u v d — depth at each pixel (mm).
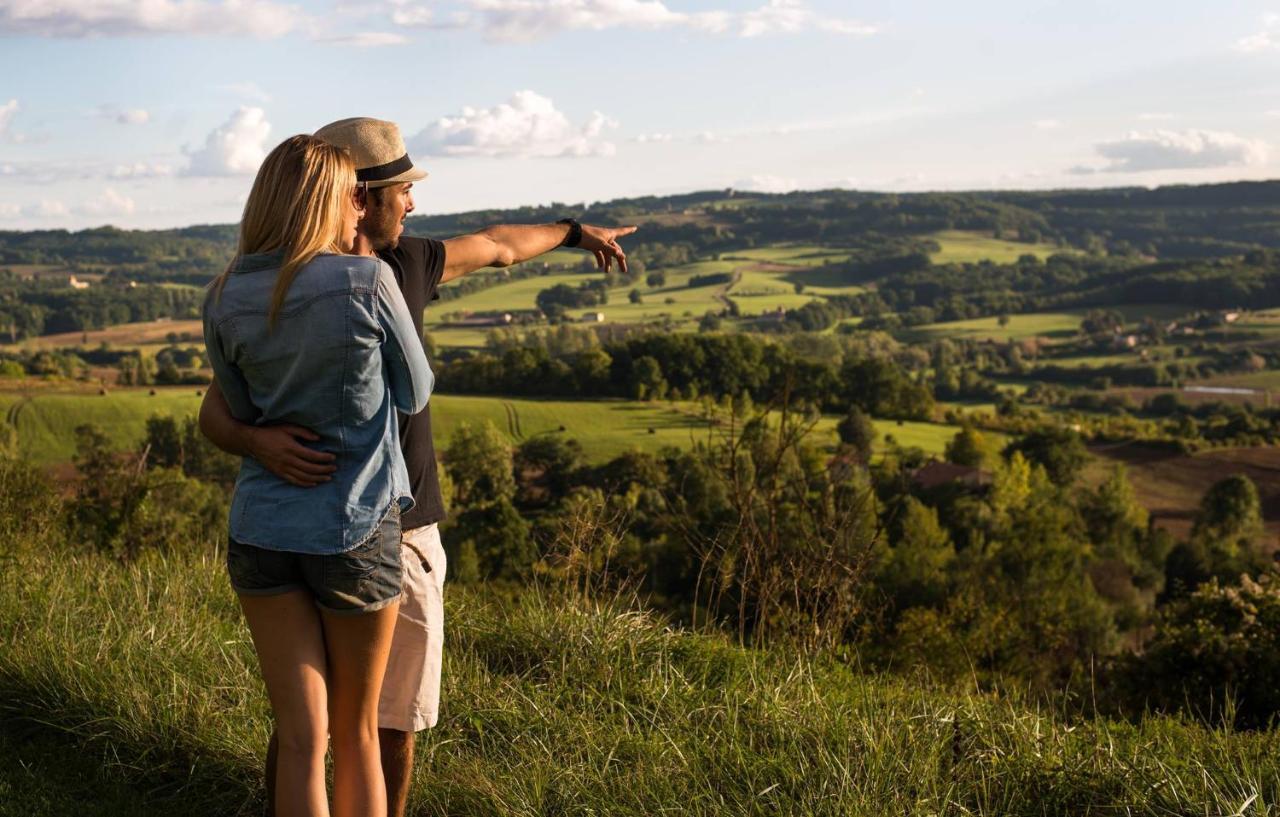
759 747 2854
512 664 3648
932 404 100438
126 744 2902
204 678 3289
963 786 2664
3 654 3350
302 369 1924
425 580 2355
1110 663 10461
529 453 68875
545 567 4000
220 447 2047
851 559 4086
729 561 3996
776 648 3883
